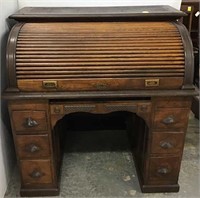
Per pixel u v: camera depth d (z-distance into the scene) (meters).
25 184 1.55
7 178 1.65
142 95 1.30
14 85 1.29
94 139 2.11
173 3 1.87
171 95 1.31
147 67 1.29
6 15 1.56
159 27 1.39
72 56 1.29
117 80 1.30
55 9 1.67
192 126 2.30
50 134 1.42
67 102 1.35
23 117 1.36
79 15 1.42
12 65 1.27
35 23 1.42
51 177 1.54
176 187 1.60
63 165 1.83
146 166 1.54
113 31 1.36
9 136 1.70
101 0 1.83
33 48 1.29
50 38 1.32
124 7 1.74
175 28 1.39
